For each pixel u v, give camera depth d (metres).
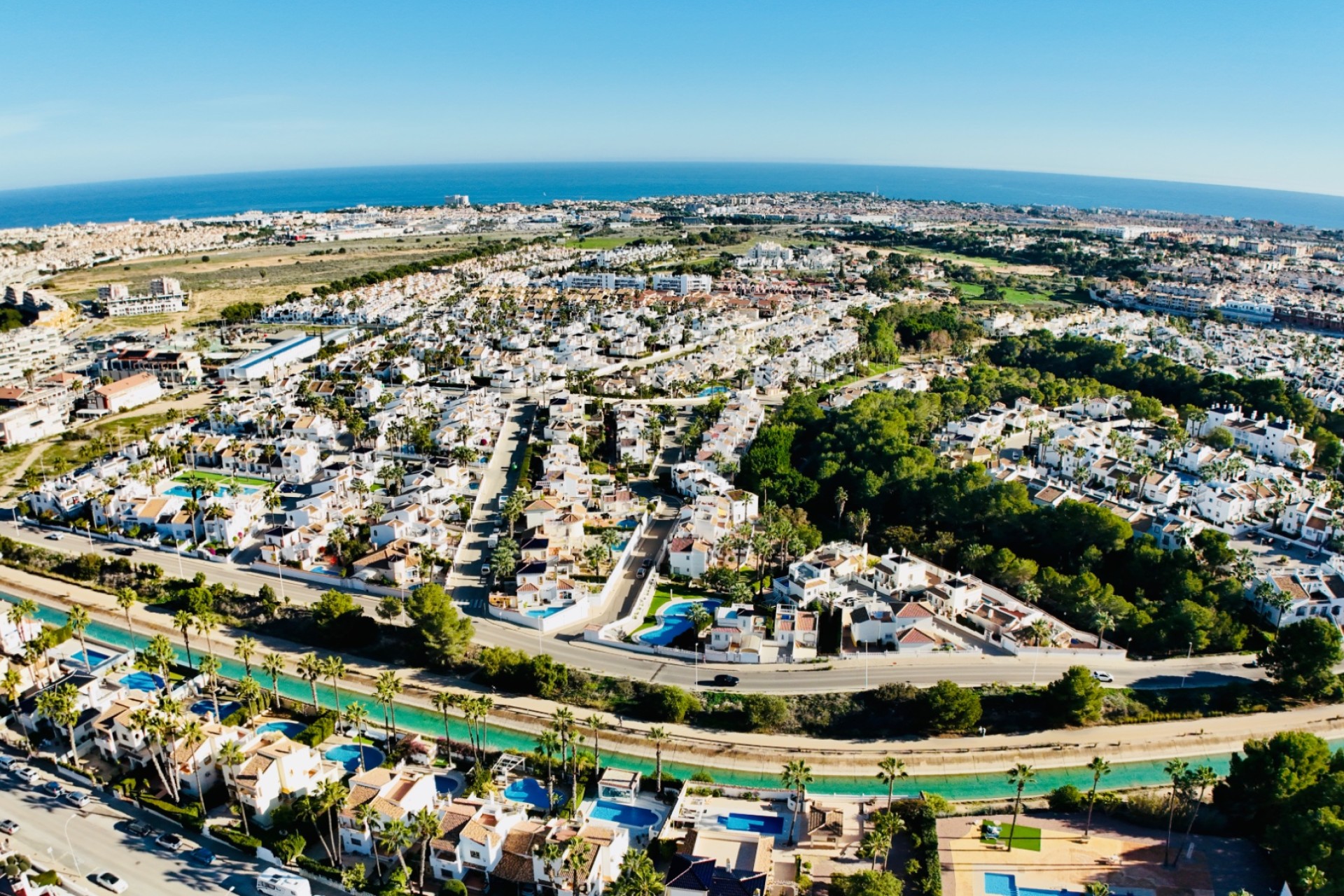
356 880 144.50
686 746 192.75
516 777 178.62
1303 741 163.75
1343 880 134.25
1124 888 149.00
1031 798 175.88
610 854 149.25
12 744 185.50
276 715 196.25
